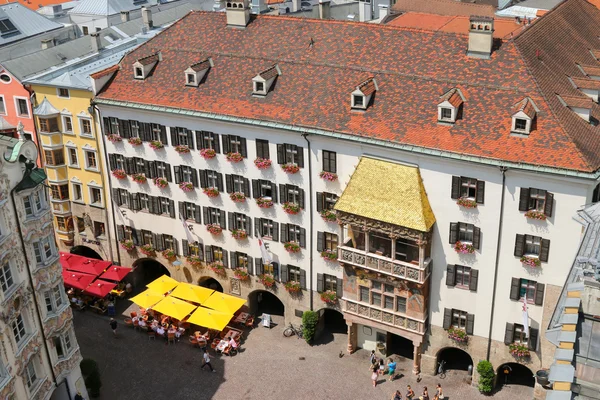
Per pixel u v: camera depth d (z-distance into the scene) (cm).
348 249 5616
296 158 5747
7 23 9256
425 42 5669
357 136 5369
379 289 5700
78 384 5494
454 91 5225
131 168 6625
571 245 4884
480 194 5081
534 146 4859
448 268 5409
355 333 6147
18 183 4672
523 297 5244
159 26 8644
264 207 6041
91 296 7038
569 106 5119
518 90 5116
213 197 6278
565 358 2542
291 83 5862
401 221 5241
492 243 5172
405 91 5450
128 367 6144
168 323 6531
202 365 6081
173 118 6172
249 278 6462
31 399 4847
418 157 5228
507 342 5394
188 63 6350
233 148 6031
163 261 6919
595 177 4609
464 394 5650
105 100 6406
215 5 10756
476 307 5425
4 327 4488
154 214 6719
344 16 9956
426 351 5800
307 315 6156
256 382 5891
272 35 6256
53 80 6731
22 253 4750
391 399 5647
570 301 2670
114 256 7225
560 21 6272
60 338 5231
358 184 5428
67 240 7381
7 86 6956
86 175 6956
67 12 11012
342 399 5675
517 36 5478
